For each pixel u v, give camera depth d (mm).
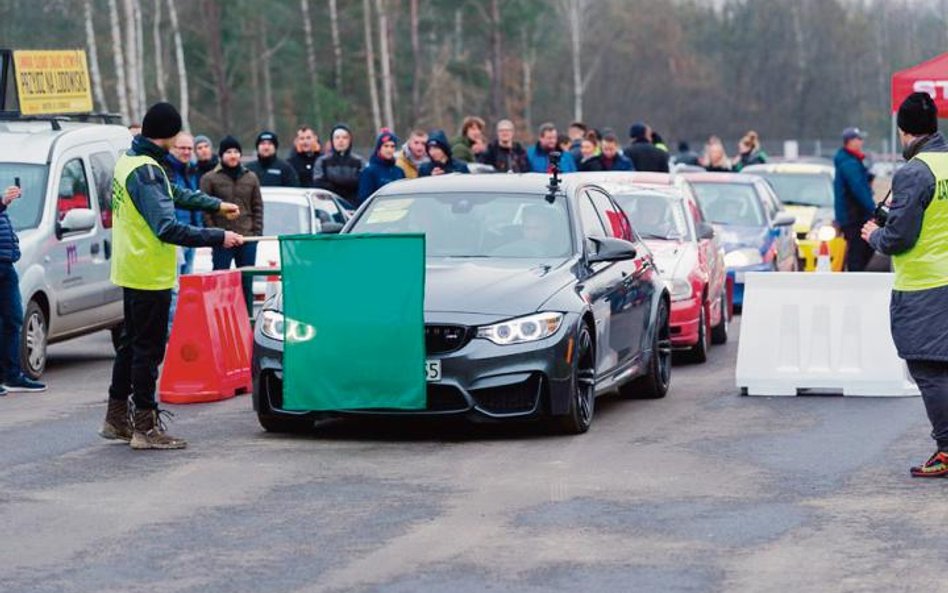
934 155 12516
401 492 12062
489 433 14906
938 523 10914
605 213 17188
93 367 21484
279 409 14711
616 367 16094
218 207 14578
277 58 93625
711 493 11953
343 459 13531
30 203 20328
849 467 13016
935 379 12516
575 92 112875
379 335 14172
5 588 9359
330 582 9406
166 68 84938
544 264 15305
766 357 17734
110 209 22016
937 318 12414
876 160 110188
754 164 41906
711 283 22703
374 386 14227
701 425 15398
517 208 16094
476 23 98438
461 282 14578
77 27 76500
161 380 17453
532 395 14266
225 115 76438
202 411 16641
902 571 9586
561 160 30547
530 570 9648
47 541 10562
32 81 22203
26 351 19453
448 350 14203
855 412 16250
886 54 140125
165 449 14133
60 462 13516
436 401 14289
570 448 13984
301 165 29625
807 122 137625
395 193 16438
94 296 21359
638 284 16984
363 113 96125
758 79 137750
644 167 31422
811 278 17703
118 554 10172
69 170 21062
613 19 127875
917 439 14422
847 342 17578
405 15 98812
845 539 10430
